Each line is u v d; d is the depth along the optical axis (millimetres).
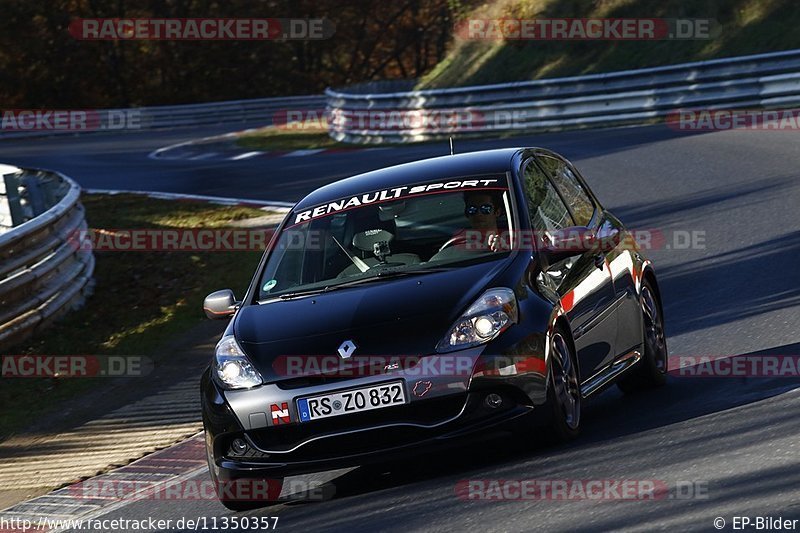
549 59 116125
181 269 54625
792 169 57969
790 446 19047
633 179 63500
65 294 48531
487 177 24938
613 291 24891
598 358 23641
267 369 21250
